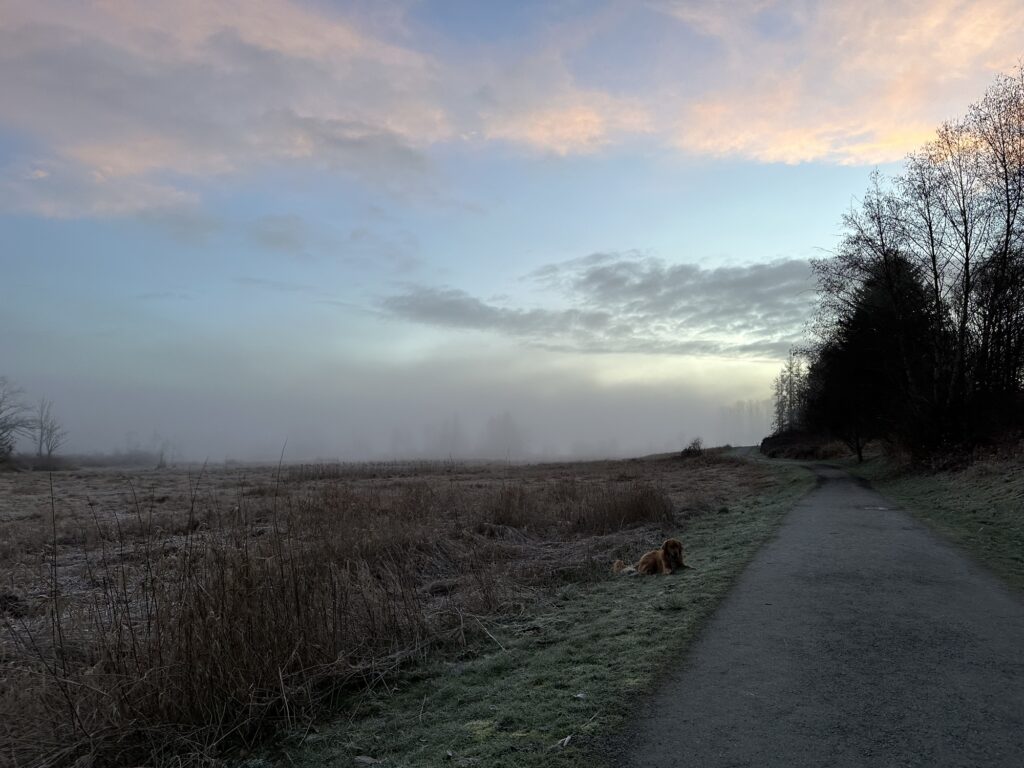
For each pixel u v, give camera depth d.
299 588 5.95
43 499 21.64
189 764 4.24
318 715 4.93
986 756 3.49
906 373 26.36
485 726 4.23
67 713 4.40
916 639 5.61
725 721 4.01
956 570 8.53
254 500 16.45
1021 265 22.88
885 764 3.42
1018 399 23.11
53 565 5.23
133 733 4.42
